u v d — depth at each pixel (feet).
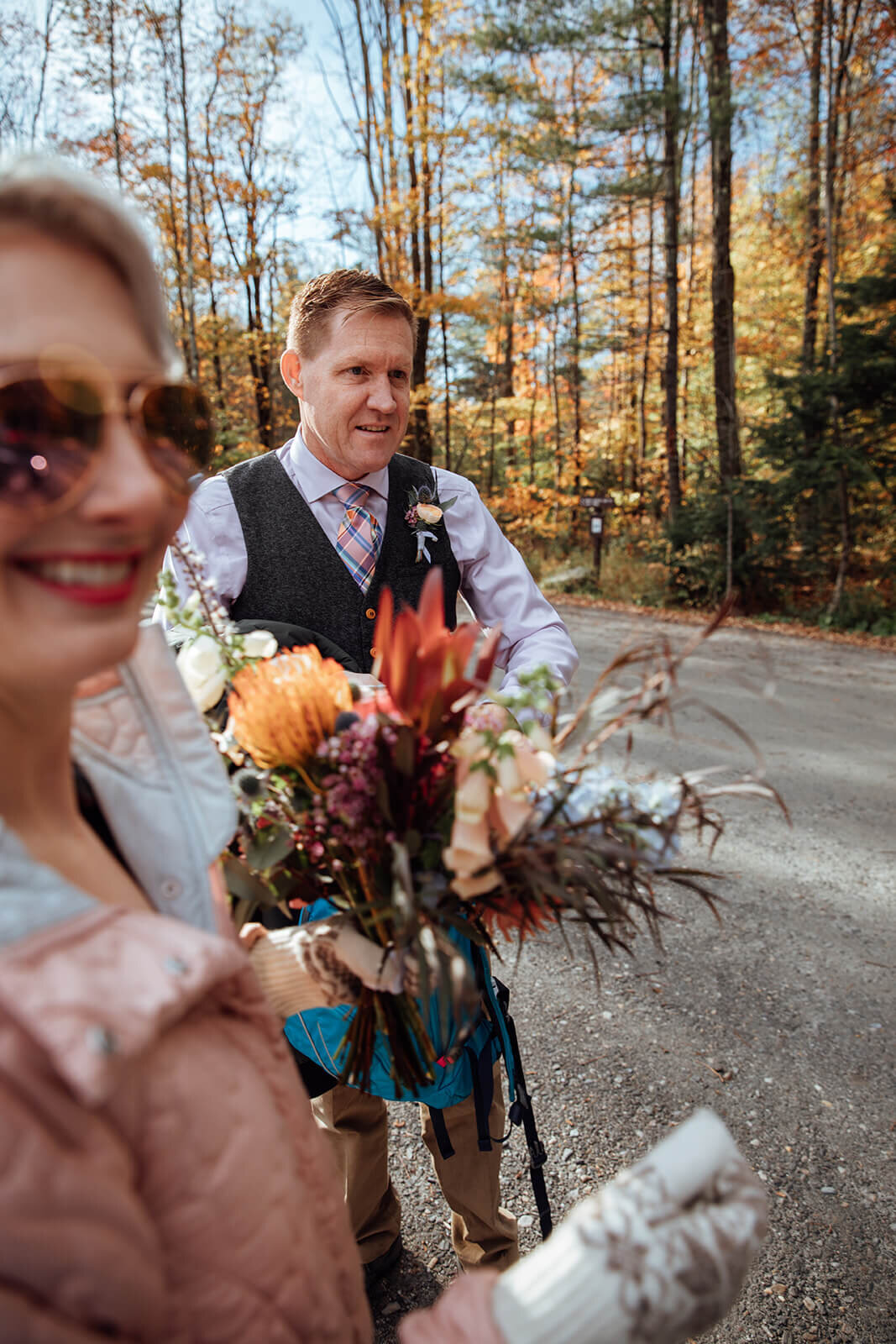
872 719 19.12
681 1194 1.89
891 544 36.17
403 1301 5.44
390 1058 3.40
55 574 1.54
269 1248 1.67
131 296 1.71
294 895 2.98
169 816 2.33
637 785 2.70
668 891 10.90
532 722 2.85
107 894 2.02
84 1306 1.32
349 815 2.51
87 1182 1.34
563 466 57.82
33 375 1.45
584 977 9.02
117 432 1.57
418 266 40.63
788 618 34.32
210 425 1.92
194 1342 1.59
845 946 9.66
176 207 39.68
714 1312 1.86
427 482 5.64
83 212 1.58
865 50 35.04
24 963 1.41
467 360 67.36
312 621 5.32
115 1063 1.36
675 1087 7.41
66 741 1.94
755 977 9.04
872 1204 6.27
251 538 5.27
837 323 34.88
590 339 55.93
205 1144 1.60
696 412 60.90
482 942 2.91
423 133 37.35
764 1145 6.79
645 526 50.34
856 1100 7.30
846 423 33.68
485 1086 3.87
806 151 43.16
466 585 5.94
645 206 50.65
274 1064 1.91
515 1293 1.85
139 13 34.86
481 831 2.46
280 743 2.61
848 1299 5.55
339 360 4.91
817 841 12.39
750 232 56.13
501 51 38.40
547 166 49.24
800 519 37.01
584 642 28.99
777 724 18.35
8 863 1.50
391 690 2.46
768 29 39.22
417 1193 6.34
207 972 1.60
